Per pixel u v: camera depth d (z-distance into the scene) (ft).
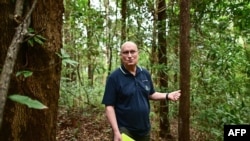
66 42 23.53
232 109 15.67
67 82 23.04
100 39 23.38
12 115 7.54
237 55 16.84
